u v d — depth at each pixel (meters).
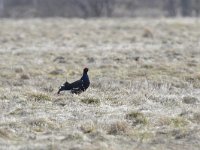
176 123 46.19
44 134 43.41
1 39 116.69
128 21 163.00
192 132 43.19
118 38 119.25
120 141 41.72
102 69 74.69
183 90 60.81
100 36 123.06
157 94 57.50
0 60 84.38
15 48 101.00
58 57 86.50
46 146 39.31
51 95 56.41
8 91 58.62
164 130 44.25
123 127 44.09
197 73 69.19
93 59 83.88
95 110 50.53
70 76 70.25
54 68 76.31
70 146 39.56
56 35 125.62
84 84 56.00
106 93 58.09
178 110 51.03
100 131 43.22
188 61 81.69
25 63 81.25
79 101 53.94
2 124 45.47
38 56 89.50
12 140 41.56
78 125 45.53
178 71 72.19
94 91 58.91
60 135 43.00
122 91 58.84
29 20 176.38
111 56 86.56
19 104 52.62
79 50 97.38
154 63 78.81
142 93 57.69
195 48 98.50
